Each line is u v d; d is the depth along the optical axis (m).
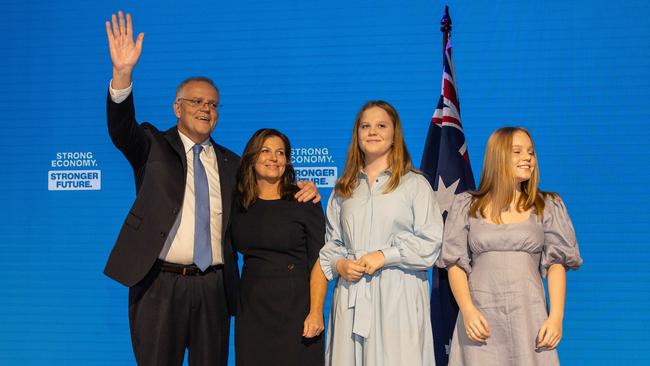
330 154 3.72
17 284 3.87
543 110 3.59
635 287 3.52
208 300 2.77
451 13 3.67
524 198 2.57
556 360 2.42
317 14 3.75
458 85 3.65
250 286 2.64
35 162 3.89
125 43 2.65
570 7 3.60
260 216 2.66
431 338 2.54
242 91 3.79
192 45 3.83
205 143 2.96
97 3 3.89
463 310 2.47
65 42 3.91
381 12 3.71
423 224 2.51
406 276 2.52
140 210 2.76
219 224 2.86
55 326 3.85
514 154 2.53
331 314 2.67
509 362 2.43
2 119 3.92
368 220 2.56
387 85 3.70
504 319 2.44
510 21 3.64
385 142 2.59
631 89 3.56
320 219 2.70
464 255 2.55
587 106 3.57
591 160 3.55
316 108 3.74
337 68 3.73
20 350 3.86
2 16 3.95
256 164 2.71
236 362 2.65
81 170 3.87
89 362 3.83
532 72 3.61
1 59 3.94
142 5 3.87
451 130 3.15
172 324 2.71
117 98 2.62
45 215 3.88
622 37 3.57
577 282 3.56
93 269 3.84
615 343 3.53
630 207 3.53
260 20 3.79
